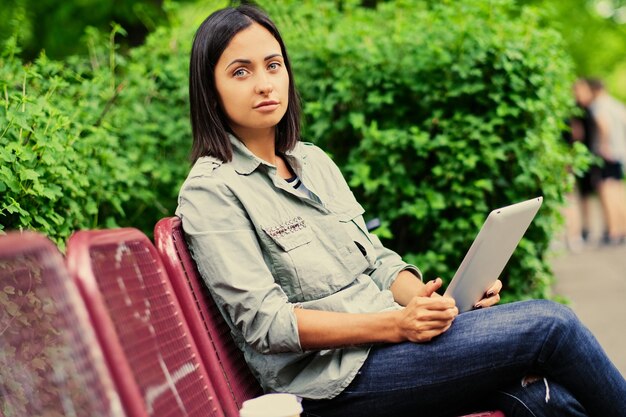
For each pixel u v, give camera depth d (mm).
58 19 10203
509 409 2559
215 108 2785
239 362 2752
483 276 2729
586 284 8961
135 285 2199
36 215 3357
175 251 2531
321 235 2789
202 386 2385
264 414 2164
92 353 1818
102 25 10281
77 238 1988
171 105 4992
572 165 5125
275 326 2533
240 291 2549
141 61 5125
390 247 5000
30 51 10188
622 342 6273
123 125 4672
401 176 4793
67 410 1954
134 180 4449
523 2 10414
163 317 2314
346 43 4926
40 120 3506
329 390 2615
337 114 5004
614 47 21078
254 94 2742
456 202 4727
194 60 2781
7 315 2105
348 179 4934
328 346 2562
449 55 4738
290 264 2668
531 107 4613
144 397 2035
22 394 2127
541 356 2488
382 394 2586
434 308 2504
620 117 12500
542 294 4973
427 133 4699
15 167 3260
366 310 2748
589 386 2506
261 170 2773
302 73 4984
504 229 2602
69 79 4637
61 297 1835
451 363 2520
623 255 11328
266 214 2701
